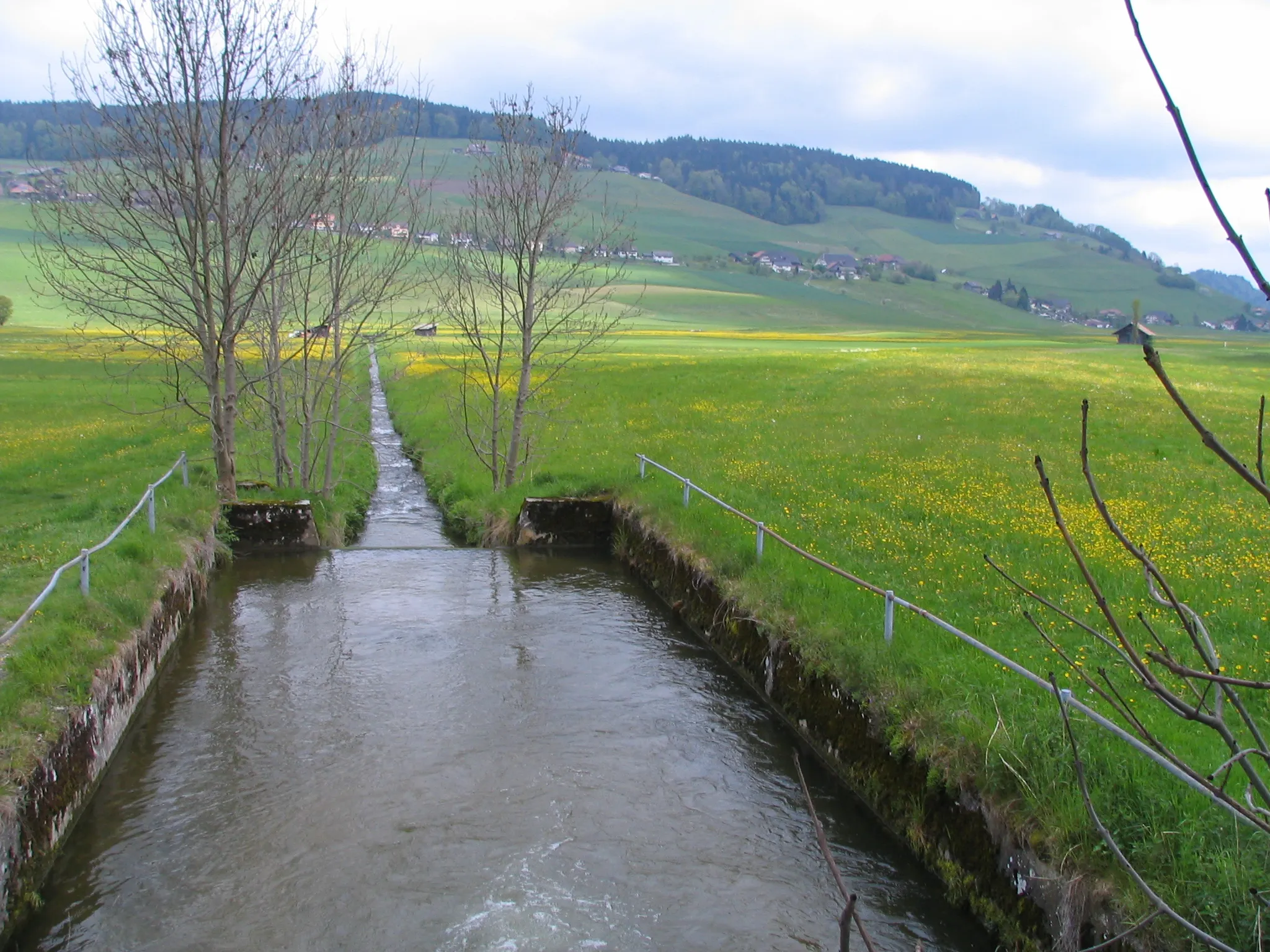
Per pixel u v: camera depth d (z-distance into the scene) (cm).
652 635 1553
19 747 895
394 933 810
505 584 1828
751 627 1378
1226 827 714
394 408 4378
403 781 1056
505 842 942
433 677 1347
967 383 3950
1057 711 902
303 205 2094
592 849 938
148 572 1442
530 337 2420
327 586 1783
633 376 4503
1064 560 1516
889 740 1013
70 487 2195
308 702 1261
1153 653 296
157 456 2661
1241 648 1116
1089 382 4006
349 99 2245
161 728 1184
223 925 823
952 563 1503
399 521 2445
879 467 2342
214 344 2048
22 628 1126
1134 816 750
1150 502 1948
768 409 3428
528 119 2306
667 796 1045
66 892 866
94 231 1967
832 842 973
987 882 839
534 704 1266
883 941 824
